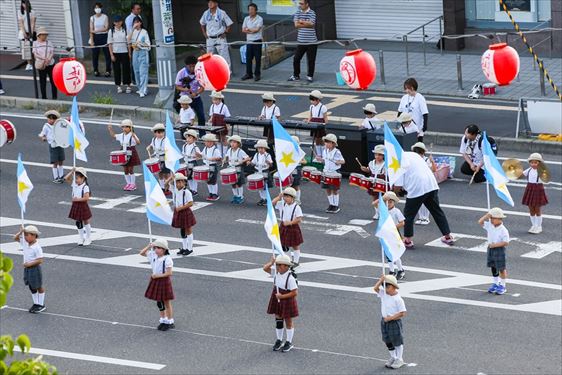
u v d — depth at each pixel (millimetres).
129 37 60094
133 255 40250
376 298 35688
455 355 31641
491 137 48656
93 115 57750
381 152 41812
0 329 34688
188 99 49812
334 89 59031
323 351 32250
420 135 46750
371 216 42812
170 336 33750
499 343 32312
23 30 65312
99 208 45125
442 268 37656
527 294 35438
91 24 63969
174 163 39781
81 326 34750
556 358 31266
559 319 33688
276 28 66812
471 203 43469
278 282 31984
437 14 64188
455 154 49000
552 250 38719
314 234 41219
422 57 62750
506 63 44219
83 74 50094
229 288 37031
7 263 17219
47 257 40312
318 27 66812
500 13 62188
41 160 51438
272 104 47781
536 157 39469
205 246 40594
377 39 66812
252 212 44000
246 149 47312
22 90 62531
